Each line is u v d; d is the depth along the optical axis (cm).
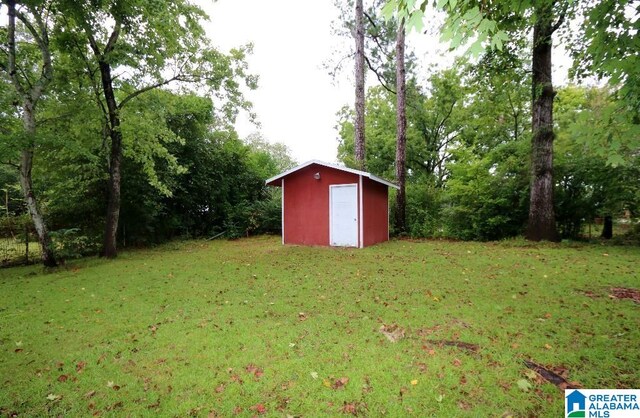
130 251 1135
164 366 317
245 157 1836
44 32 813
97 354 348
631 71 247
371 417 237
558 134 1043
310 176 1182
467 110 1886
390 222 1424
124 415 248
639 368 287
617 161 266
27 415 251
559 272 627
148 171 1019
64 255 1008
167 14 843
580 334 355
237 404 257
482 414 236
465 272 659
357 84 1336
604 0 251
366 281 613
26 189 833
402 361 310
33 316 473
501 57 986
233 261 885
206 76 1030
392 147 2148
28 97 793
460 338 355
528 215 1099
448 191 1363
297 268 760
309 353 331
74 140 898
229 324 417
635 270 623
